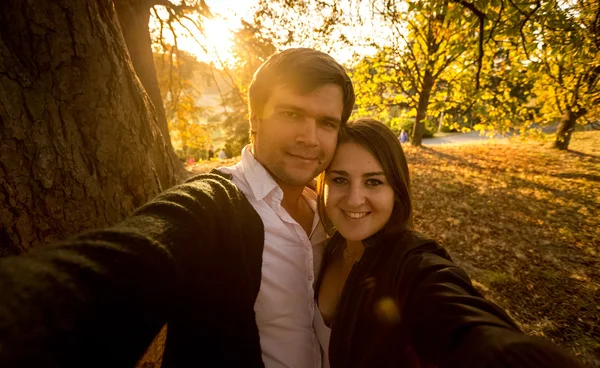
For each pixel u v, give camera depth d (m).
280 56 1.07
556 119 9.38
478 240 6.18
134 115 1.54
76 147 1.27
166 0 5.86
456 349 0.59
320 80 1.03
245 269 0.91
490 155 13.62
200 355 0.84
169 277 0.59
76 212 1.26
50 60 1.19
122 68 1.50
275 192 1.12
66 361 0.41
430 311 0.71
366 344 0.96
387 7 4.23
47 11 1.17
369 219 1.14
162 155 1.93
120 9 4.00
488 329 0.56
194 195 0.84
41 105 1.17
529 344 0.49
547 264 5.37
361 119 1.25
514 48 5.45
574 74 5.96
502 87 8.57
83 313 0.44
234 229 0.89
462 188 9.27
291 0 4.67
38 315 0.40
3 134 1.08
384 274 1.00
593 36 3.80
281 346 1.12
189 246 0.69
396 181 1.13
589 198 8.48
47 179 1.17
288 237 1.11
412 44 10.89
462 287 0.75
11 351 0.35
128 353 0.51
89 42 1.29
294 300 1.13
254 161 1.14
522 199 8.48
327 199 1.21
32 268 0.45
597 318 4.07
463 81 9.70
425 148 15.27
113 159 1.40
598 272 5.12
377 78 11.91
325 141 1.08
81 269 0.48
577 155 13.16
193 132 10.84
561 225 6.91
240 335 0.91
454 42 5.80
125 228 0.62
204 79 8.95
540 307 4.33
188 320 0.79
